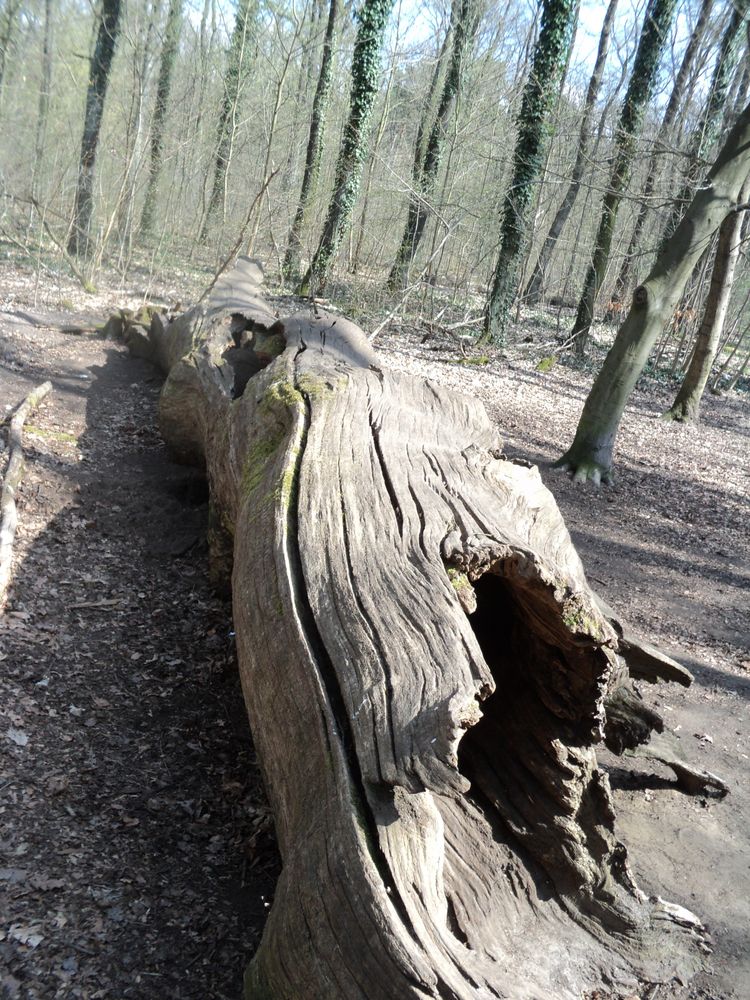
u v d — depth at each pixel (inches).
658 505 375.9
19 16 822.5
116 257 704.4
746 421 620.7
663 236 659.4
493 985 90.0
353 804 98.3
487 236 762.2
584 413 386.0
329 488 156.5
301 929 96.5
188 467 299.4
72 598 211.5
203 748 165.9
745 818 167.6
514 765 134.9
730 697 217.2
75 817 140.8
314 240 840.9
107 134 778.8
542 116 649.6
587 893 128.4
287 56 681.0
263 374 232.5
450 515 147.1
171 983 114.0
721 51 605.6
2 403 332.8
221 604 222.1
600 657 123.3
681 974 125.0
